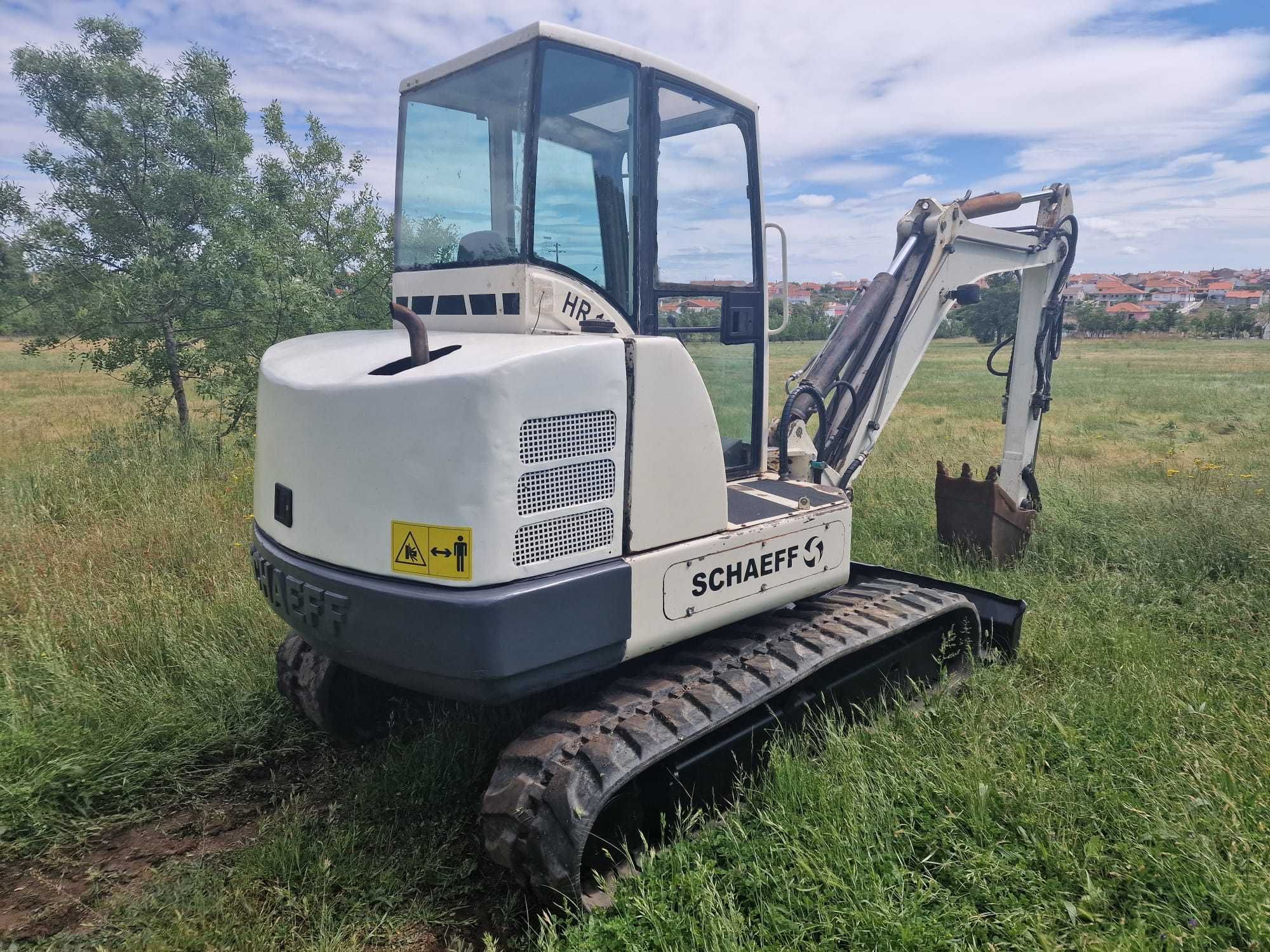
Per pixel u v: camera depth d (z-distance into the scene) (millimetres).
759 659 3129
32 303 9875
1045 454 12000
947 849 2838
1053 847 2754
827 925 2457
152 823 3422
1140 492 7887
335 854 3023
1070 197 6176
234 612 4941
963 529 6184
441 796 3379
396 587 2533
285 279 9523
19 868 3129
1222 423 15672
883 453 11609
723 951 2369
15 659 4484
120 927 2758
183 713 3955
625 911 2584
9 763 3422
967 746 3416
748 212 3752
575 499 2576
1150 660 4297
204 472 8656
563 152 2992
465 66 3133
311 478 2822
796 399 4469
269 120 10961
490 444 2377
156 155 9844
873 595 3922
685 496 2904
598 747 2611
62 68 9273
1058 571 6035
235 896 2828
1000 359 44062
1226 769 3154
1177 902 2539
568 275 3031
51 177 9695
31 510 7184
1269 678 4059
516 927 2750
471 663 2396
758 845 2832
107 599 5047
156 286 9492
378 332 3572
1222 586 5473
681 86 3330
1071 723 3625
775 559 3262
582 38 2930
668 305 3385
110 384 24062
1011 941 2436
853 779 3156
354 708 3906
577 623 2564
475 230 3158
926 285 5328
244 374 9969
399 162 3580
